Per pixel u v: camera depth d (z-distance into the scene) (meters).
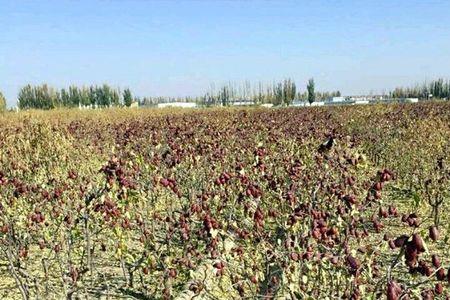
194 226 7.29
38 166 11.59
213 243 4.92
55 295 6.11
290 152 10.80
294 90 91.62
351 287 4.27
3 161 11.46
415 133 16.44
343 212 5.27
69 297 5.68
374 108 37.56
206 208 6.29
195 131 15.15
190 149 9.41
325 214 5.34
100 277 6.73
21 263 7.01
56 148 13.98
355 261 4.19
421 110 32.22
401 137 17.20
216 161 9.36
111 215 5.79
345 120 26.33
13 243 6.56
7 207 7.18
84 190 7.23
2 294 6.22
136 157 7.86
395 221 9.06
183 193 8.20
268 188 7.07
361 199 7.19
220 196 6.67
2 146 14.03
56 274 6.71
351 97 112.94
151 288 6.45
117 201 6.42
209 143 10.55
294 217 5.11
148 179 7.77
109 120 30.53
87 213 6.36
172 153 8.66
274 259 5.00
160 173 8.14
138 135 15.98
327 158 7.69
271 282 5.00
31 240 7.40
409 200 11.05
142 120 28.23
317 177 7.40
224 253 5.06
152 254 6.45
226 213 6.63
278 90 92.31
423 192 10.59
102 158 14.19
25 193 7.41
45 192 6.98
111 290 6.33
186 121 23.30
